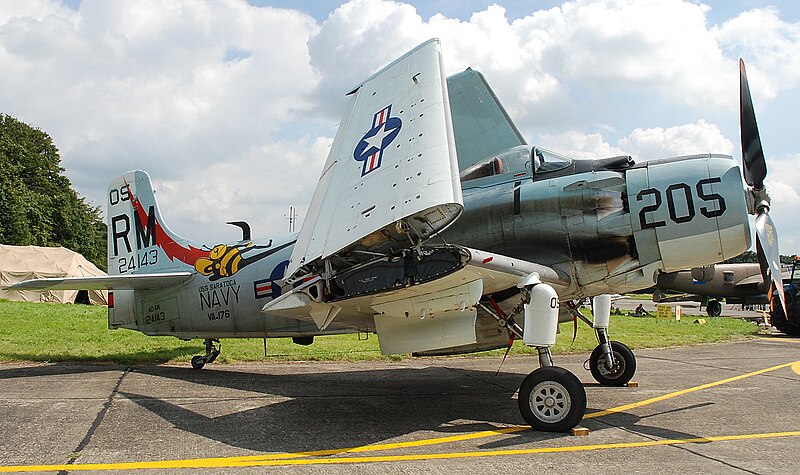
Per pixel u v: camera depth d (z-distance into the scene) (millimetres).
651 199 6652
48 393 7465
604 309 8703
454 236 7379
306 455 4930
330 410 6773
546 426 5777
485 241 7242
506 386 8547
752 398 7629
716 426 6086
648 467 4613
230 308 9648
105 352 11430
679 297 36844
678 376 9547
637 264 6762
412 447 5211
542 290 5941
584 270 6906
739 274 27969
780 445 5320
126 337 14016
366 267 5934
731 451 5105
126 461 4711
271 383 8680
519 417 6484
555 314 5926
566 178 7109
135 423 5980
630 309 37156
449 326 6273
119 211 11344
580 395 5684
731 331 19594
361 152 6766
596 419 6414
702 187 6523
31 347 11867
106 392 7609
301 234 6844
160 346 12406
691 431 5863
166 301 10297
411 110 6598
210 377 9164
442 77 6883
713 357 12211
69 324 16812
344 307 6484
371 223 5508
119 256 11273
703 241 6520
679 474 4438
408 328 6535
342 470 4500
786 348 14211
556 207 6977
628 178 6844
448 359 11555
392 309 6262
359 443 5336
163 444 5219
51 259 30453
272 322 9352
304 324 9172
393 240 6191
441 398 7570
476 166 7770
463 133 8594
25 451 4957
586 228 6836
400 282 5688
